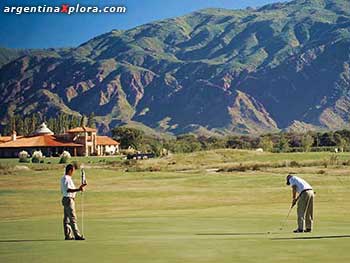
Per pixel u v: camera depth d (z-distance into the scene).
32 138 171.50
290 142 159.50
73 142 171.62
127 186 56.53
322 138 164.00
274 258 13.34
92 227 21.50
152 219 24.95
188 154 108.38
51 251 14.91
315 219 24.48
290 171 69.25
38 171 80.00
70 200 17.98
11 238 18.55
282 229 20.31
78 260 13.40
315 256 13.59
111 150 182.75
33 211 36.81
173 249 14.87
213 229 20.45
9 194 49.84
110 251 14.69
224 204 38.19
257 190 48.44
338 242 16.11
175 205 38.41
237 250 14.61
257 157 100.75
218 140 178.62
